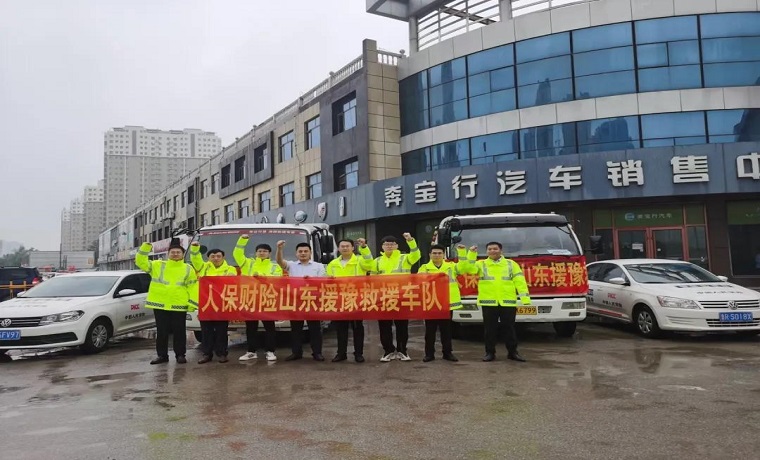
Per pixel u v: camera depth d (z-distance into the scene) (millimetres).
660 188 16141
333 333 11648
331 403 5480
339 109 25672
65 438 4535
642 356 7863
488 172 17906
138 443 4367
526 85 19375
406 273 7816
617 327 11422
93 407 5516
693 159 15938
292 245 10086
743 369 6832
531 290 9047
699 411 5000
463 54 20906
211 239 10117
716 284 9820
